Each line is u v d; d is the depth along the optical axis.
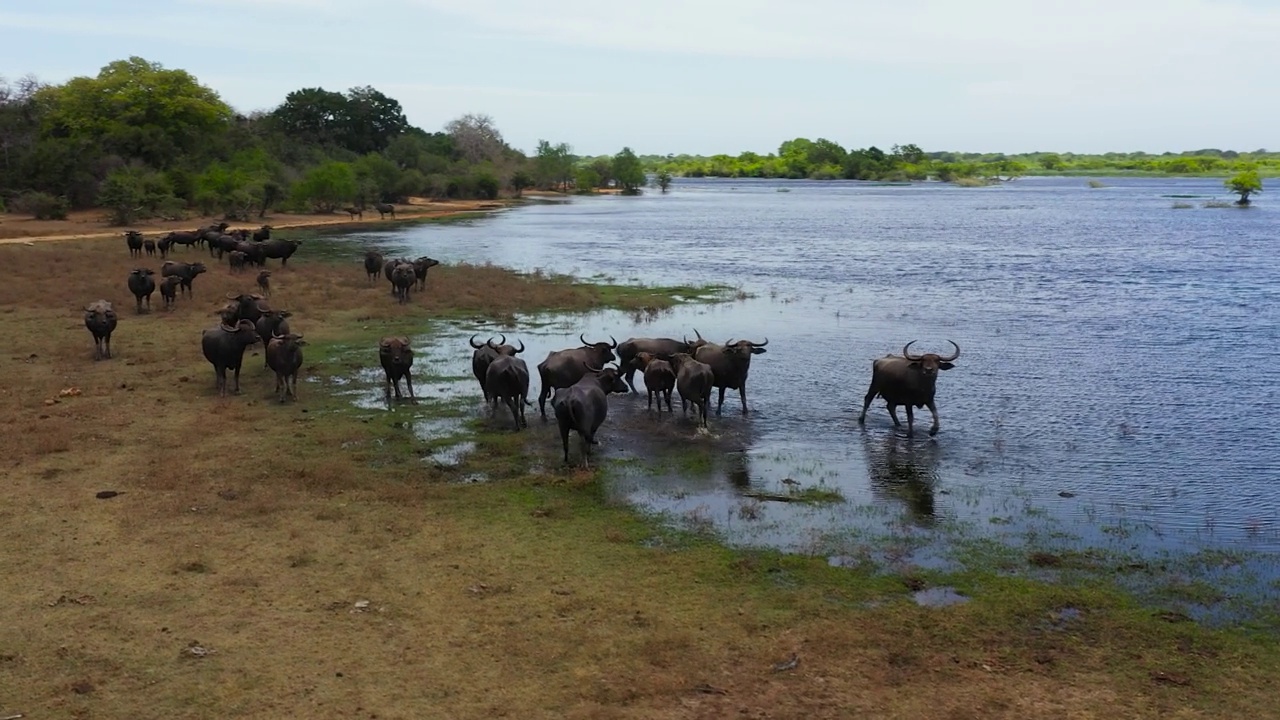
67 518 12.98
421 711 8.70
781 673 9.44
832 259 51.62
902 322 30.44
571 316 30.77
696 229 75.31
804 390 21.34
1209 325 29.73
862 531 13.20
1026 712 8.80
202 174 82.25
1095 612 10.74
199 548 12.11
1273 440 17.50
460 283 36.88
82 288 34.28
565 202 125.94
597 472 15.62
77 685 8.93
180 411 18.67
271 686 9.05
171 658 9.49
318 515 13.31
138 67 95.19
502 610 10.63
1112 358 24.69
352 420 18.28
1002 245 60.34
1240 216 88.75
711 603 10.90
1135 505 14.27
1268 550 12.57
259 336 23.52
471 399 20.05
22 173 75.19
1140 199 128.25
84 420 17.81
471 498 14.26
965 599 11.09
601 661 9.59
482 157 160.38
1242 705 8.89
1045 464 16.22
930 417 19.16
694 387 17.91
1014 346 26.36
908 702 8.97
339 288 35.53
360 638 9.96
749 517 13.64
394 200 108.06
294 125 128.25
